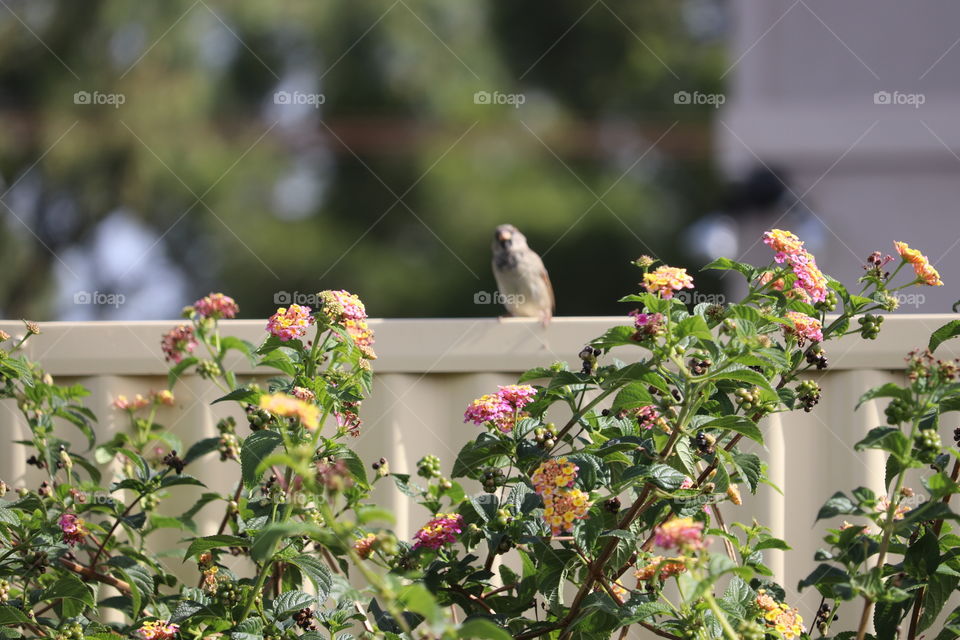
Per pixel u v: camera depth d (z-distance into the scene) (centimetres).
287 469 417
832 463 525
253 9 1648
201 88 1655
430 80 1652
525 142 1641
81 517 527
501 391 432
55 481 521
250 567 523
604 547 420
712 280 1554
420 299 1562
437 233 1598
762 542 442
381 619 416
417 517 528
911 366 375
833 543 429
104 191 1647
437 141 1645
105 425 541
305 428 414
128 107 1652
